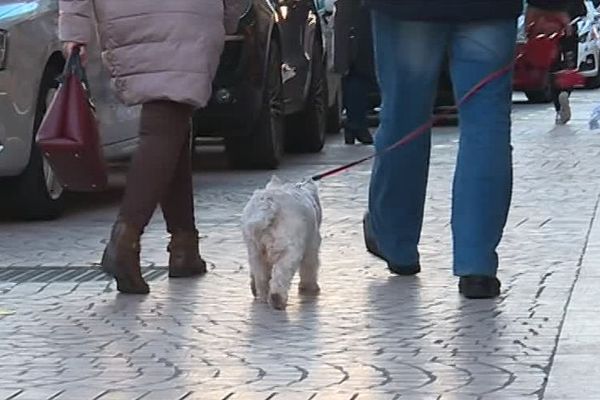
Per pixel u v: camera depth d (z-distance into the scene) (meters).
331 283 8.66
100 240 10.59
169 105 8.38
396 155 8.55
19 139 10.95
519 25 9.37
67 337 7.37
